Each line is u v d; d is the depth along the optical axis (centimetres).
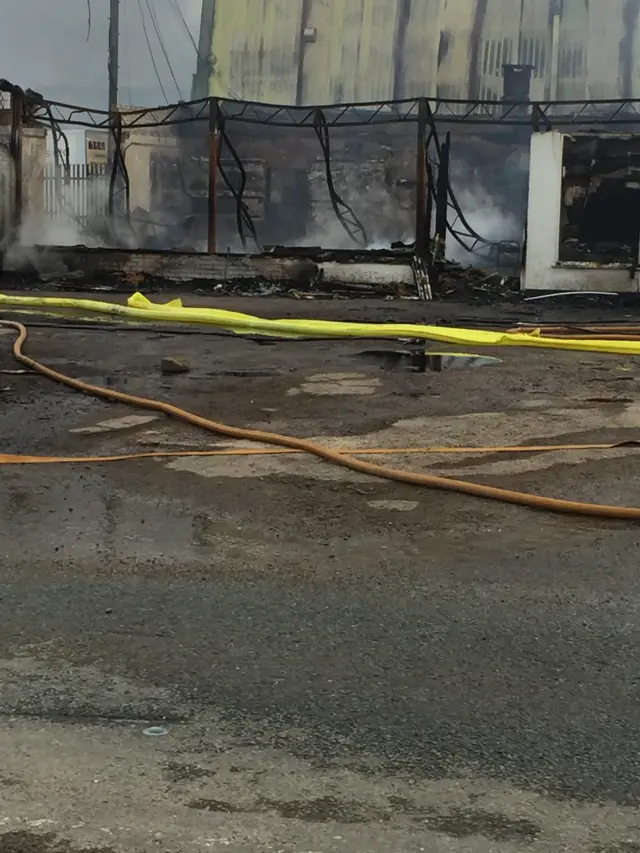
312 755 300
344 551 495
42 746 304
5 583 445
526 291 2523
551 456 690
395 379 1058
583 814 270
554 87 3688
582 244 2547
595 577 461
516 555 491
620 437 758
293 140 3638
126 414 837
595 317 1986
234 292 2598
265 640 386
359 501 582
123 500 580
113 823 263
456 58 3741
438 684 350
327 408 877
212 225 2761
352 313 2003
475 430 781
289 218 3619
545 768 294
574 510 558
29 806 271
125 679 351
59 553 486
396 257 2628
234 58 3944
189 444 726
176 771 290
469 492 595
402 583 450
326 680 352
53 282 2661
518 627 402
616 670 363
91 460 670
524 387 1011
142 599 428
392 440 741
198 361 1191
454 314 2038
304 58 3888
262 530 526
